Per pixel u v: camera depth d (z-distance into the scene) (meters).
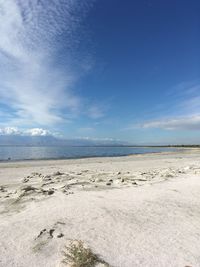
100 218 4.75
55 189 7.95
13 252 3.45
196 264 3.20
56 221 4.55
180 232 4.23
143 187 8.25
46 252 3.45
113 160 26.78
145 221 4.70
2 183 10.10
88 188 8.15
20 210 5.57
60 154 47.81
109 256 3.35
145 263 3.20
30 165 19.97
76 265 3.07
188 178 10.32
